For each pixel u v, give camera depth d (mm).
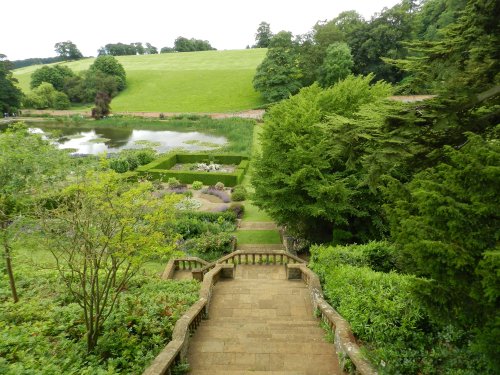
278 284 11461
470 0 6617
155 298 9133
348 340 6191
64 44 119938
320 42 57906
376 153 6789
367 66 54406
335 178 14719
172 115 57625
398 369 5297
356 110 16344
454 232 4320
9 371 5371
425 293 4492
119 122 55188
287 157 14953
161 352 5945
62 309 8203
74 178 7918
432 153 6824
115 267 6895
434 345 5625
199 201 24031
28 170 7992
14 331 6965
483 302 4023
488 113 6609
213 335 7633
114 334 7117
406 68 7781
